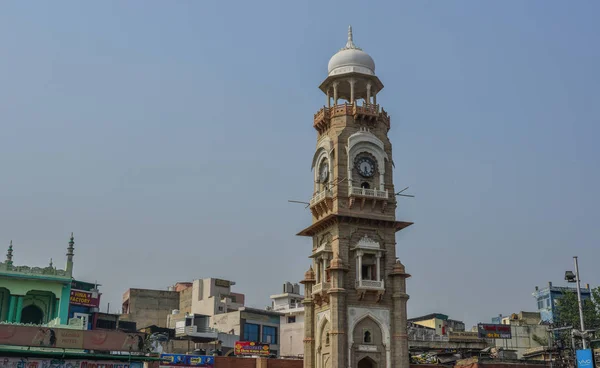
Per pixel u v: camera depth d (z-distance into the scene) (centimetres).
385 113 8494
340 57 8462
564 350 8756
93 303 9394
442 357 10519
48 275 7631
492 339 11888
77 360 6906
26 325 6631
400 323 7675
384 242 7950
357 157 8119
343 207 7831
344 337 7431
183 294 13712
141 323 13225
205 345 10538
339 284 7525
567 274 6359
